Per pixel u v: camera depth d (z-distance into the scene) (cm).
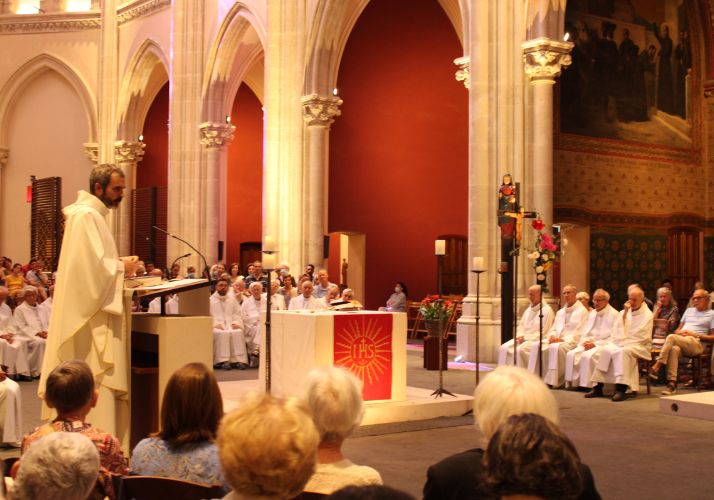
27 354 1509
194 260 2711
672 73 2461
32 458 293
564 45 1659
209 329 609
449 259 2481
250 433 255
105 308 572
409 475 776
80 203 587
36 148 3481
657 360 1295
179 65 2777
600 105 2300
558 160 2203
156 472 408
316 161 2220
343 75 2606
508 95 1678
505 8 1677
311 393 411
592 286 2273
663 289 1434
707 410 1061
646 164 2389
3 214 3481
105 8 3319
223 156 2730
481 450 351
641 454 865
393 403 1031
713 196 2520
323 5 2202
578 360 1306
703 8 2500
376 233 2572
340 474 399
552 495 222
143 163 3472
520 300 1641
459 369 1568
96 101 3394
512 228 1498
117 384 586
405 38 2544
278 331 1047
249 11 2516
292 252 2242
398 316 1040
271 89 2286
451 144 2483
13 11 3531
